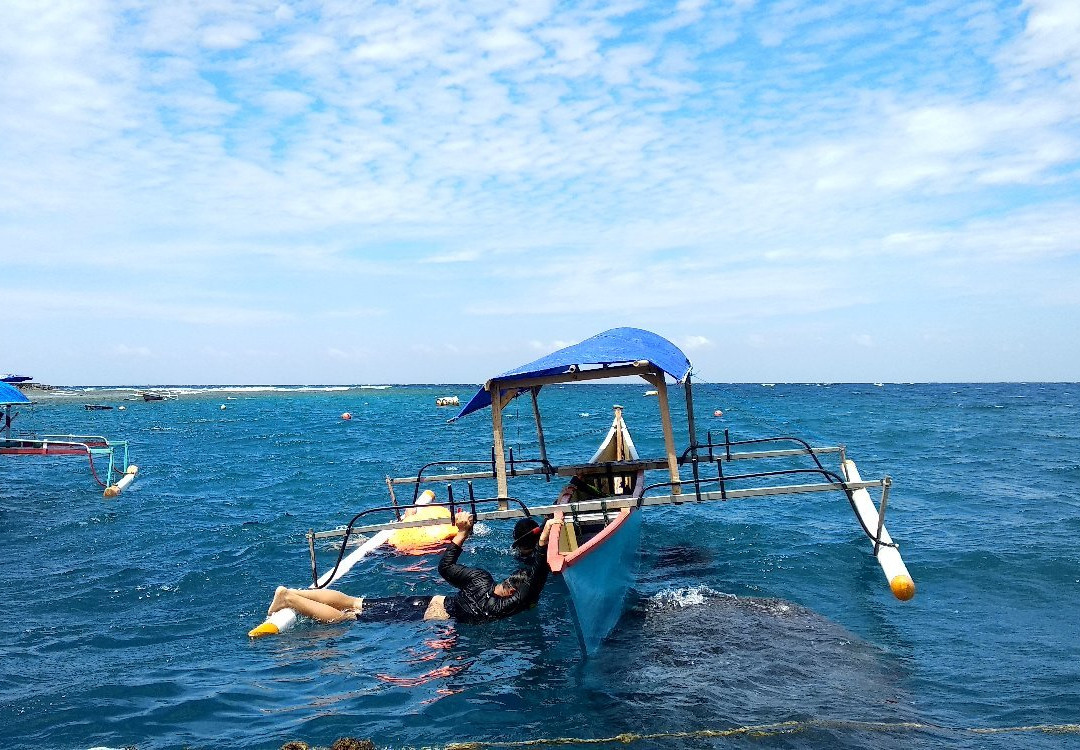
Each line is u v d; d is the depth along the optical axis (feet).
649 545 37.99
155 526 43.62
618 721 18.33
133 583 31.99
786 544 37.35
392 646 24.17
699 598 28.50
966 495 49.19
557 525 25.38
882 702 19.06
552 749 17.02
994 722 17.79
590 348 30.14
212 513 47.62
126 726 18.44
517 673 21.61
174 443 100.89
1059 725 17.52
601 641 23.95
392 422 151.53
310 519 45.37
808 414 160.35
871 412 168.14
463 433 117.70
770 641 23.73
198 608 28.68
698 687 20.24
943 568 31.73
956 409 181.88
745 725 17.88
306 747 16.79
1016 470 61.62
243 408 220.64
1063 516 41.42
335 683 21.15
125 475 64.08
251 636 25.34
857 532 39.68
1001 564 31.89
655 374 28.48
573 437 105.29
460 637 24.90
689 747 16.92
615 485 38.68
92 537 40.88
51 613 28.09
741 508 47.75
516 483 58.44
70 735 18.01
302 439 107.24
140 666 22.62
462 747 17.24
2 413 60.03
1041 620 25.23
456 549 28.17
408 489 56.85
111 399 271.69
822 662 21.86
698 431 110.32
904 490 51.80
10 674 21.93
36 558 36.40
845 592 29.14
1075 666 21.12
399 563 34.88
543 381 28.37
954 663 21.63
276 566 34.65
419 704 19.60
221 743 17.56
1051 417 145.07
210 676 21.75
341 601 27.91
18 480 63.87
